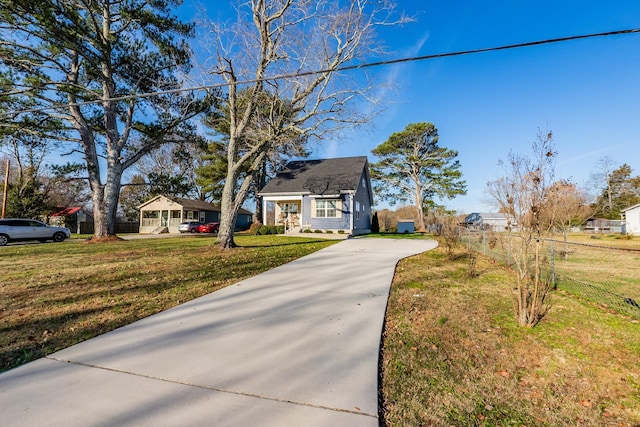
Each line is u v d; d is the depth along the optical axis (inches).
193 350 123.6
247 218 1539.1
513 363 117.6
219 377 102.8
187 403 88.0
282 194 796.6
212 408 85.7
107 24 570.6
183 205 1155.3
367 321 157.6
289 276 265.1
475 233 542.9
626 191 1640.0
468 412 88.7
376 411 86.0
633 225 1187.9
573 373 110.8
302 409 85.9
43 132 561.3
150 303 187.0
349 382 100.4
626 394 98.8
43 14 434.3
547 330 147.4
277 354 120.4
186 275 265.0
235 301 192.1
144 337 136.8
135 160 667.4
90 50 530.9
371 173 1307.8
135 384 98.2
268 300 194.5
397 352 124.9
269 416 82.5
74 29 478.9
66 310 174.1
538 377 108.4
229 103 457.4
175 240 643.5
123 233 1183.6
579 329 148.4
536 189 157.2
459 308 179.6
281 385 98.1
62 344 129.4
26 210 936.3
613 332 144.9
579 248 581.6
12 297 199.3
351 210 733.3
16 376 103.2
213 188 1104.8
